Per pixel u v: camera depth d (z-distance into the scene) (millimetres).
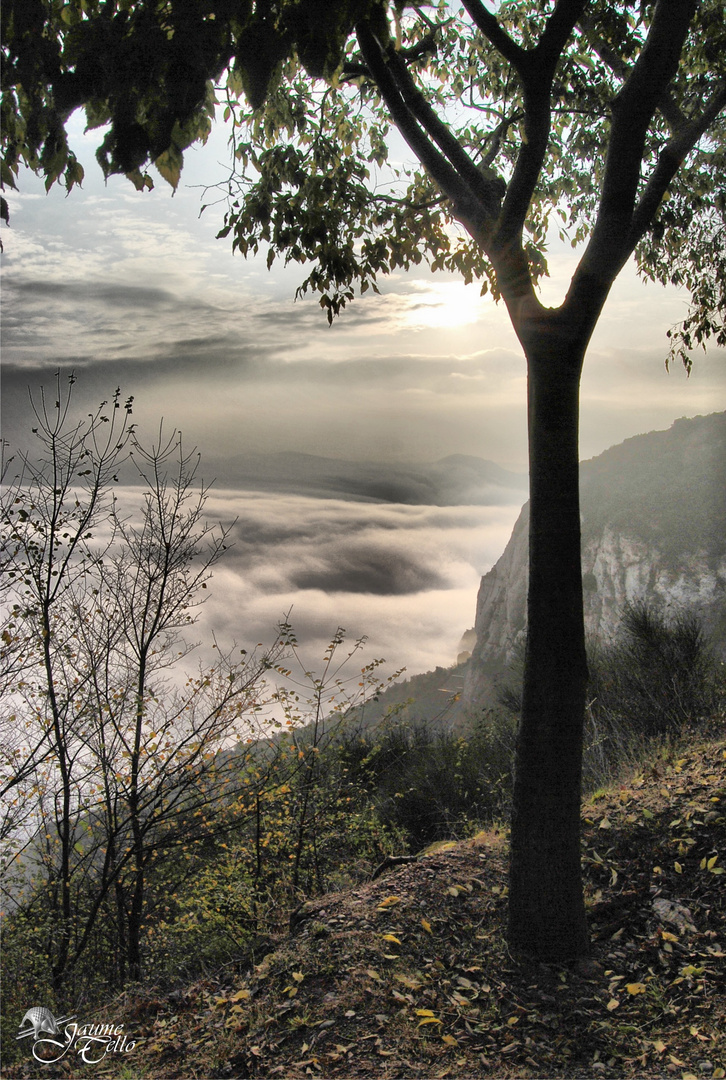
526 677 4207
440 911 4613
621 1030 3469
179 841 6121
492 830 6484
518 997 3795
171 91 2330
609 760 7867
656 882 4645
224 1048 3625
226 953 5496
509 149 6668
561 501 4117
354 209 5773
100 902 5777
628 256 4133
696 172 6754
